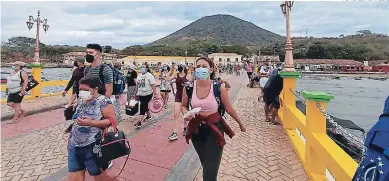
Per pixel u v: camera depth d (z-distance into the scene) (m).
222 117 3.59
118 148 3.34
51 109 10.56
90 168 3.27
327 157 3.35
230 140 6.48
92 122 3.14
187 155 5.39
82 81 3.23
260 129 7.59
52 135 6.91
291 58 7.06
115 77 5.12
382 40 109.94
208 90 3.44
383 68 82.12
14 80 8.19
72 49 107.69
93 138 3.24
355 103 22.06
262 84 12.89
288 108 6.98
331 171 3.21
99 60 4.71
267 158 5.26
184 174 4.55
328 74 76.69
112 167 4.73
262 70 16.34
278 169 4.73
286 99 7.07
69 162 3.32
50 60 99.06
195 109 3.31
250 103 12.60
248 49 159.12
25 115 9.12
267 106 8.47
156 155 5.41
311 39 118.25
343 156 3.15
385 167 1.56
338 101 23.52
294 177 4.41
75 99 7.41
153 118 8.86
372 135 1.72
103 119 3.27
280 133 7.13
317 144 3.82
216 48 135.50
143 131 7.21
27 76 8.45
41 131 7.27
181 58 99.06
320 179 4.00
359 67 85.75
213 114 3.42
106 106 3.28
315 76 71.62
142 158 5.23
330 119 3.34
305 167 4.56
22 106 10.57
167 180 4.32
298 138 6.07
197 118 3.38
